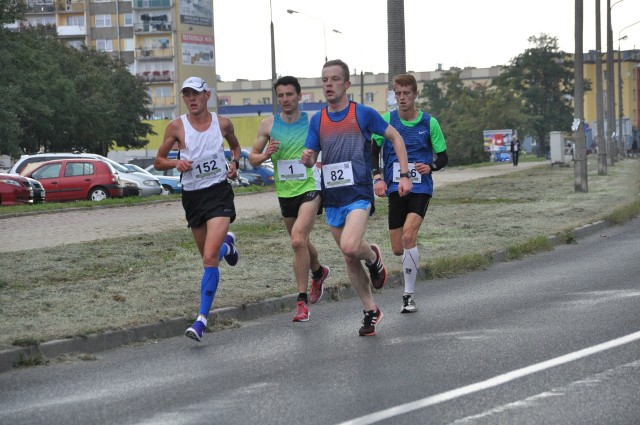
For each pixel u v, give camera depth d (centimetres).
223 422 780
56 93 8962
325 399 844
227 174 1256
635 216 3144
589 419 755
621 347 1031
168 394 895
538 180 5262
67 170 4669
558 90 15912
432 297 1526
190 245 2205
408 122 1386
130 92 11500
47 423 802
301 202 1347
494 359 995
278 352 1100
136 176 4881
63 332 1165
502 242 2195
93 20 16325
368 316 1195
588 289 1523
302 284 1340
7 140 7112
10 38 7388
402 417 771
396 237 1425
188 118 1251
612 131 7888
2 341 1106
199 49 16625
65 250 2111
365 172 1187
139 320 1258
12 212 3462
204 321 1193
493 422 751
